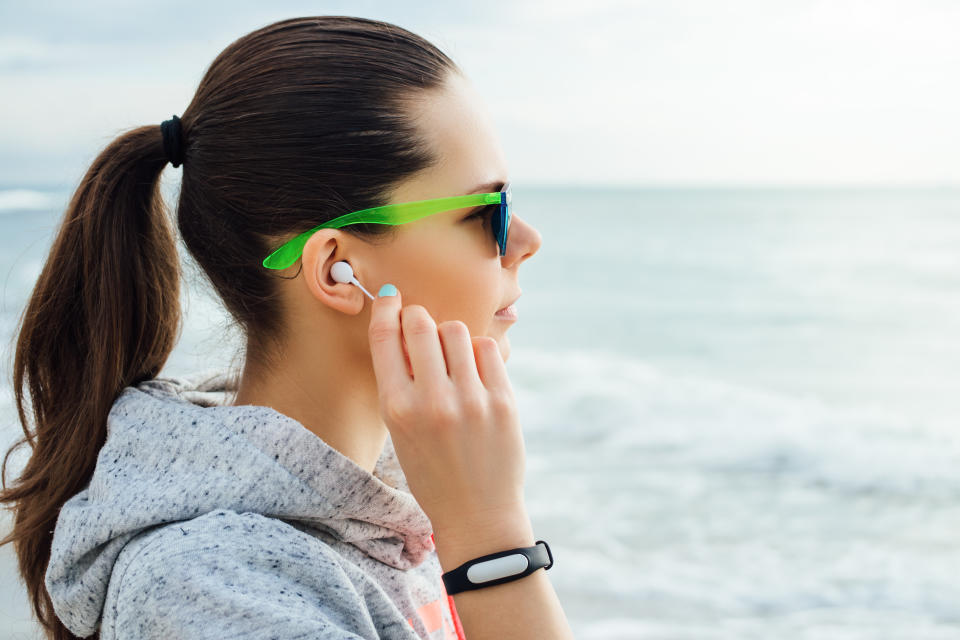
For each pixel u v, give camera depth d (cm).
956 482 963
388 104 116
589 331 2212
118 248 123
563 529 805
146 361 129
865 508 881
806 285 2728
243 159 118
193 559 94
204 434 107
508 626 102
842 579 705
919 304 2369
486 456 106
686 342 2050
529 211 5806
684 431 1192
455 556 105
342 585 102
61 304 126
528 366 1769
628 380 1595
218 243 122
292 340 122
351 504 112
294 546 101
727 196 6844
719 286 2805
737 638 602
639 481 962
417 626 124
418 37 125
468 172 119
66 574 106
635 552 752
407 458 107
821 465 1033
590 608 642
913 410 1355
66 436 125
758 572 714
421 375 107
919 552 762
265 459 105
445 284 118
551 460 1052
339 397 122
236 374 142
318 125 116
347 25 122
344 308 115
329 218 116
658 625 617
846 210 5181
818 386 1574
